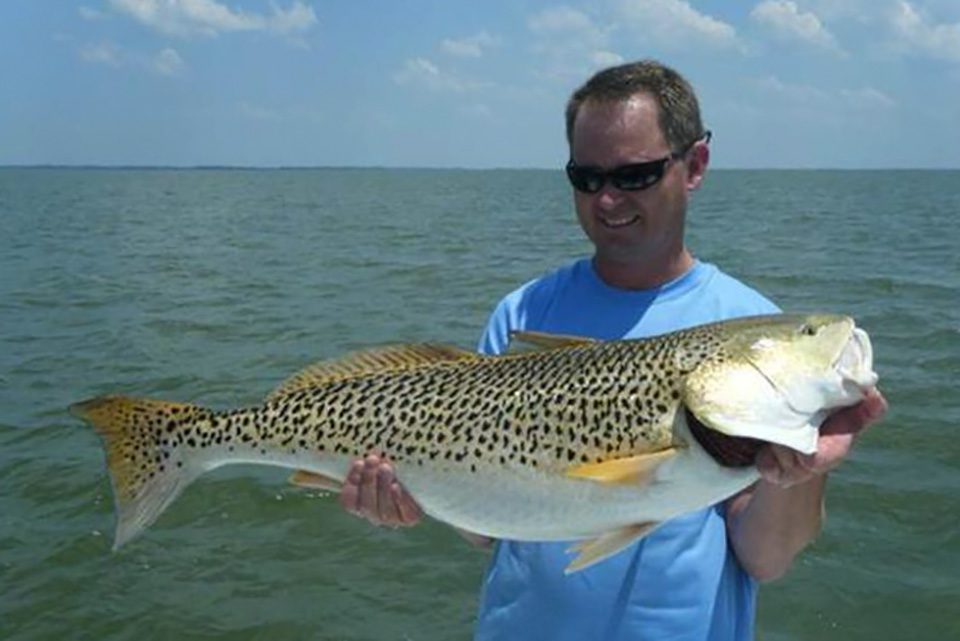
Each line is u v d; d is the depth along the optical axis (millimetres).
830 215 19469
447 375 1420
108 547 3037
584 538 1331
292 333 6266
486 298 7738
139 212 21406
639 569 1395
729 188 41688
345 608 2709
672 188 1432
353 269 9695
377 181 63094
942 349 5586
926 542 3020
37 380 4992
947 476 3494
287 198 30797
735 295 1487
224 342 5977
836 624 2617
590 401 1331
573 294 1521
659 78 1432
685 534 1397
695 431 1280
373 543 3053
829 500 3303
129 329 6379
